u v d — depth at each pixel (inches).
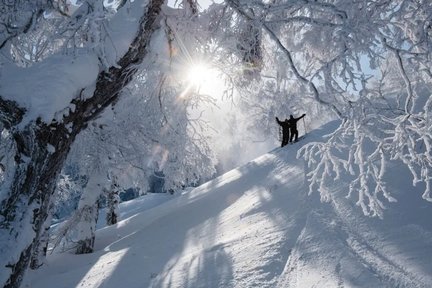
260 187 415.5
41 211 200.7
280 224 279.7
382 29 195.2
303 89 207.6
